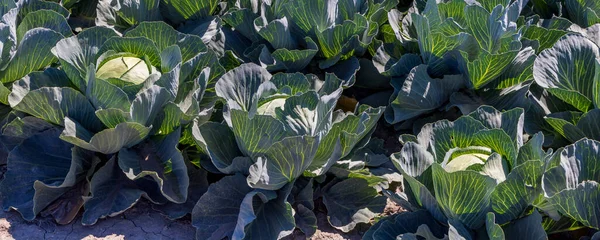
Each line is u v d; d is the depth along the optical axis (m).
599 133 3.73
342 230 3.68
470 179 3.29
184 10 4.30
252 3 4.34
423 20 3.99
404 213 3.51
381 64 4.23
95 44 3.82
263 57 4.12
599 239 3.34
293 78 3.84
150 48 3.78
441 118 4.14
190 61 3.81
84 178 3.74
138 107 3.57
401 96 4.00
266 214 3.63
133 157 3.70
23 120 3.70
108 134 3.56
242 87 3.79
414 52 4.26
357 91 4.36
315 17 4.11
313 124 3.60
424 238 3.46
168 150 3.70
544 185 3.31
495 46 4.01
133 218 3.71
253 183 3.49
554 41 4.18
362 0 4.29
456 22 4.09
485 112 3.62
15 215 3.69
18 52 3.81
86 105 3.66
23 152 3.72
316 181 3.79
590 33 4.19
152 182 3.72
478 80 3.98
